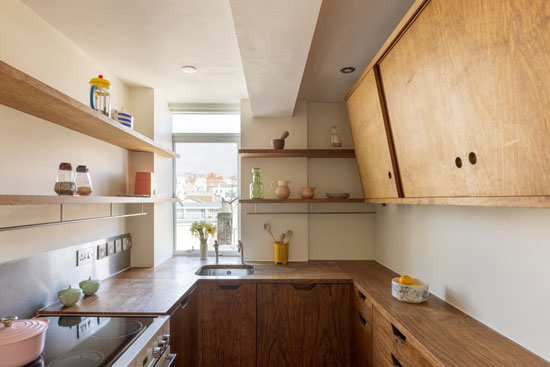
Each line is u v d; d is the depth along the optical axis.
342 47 2.14
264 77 2.15
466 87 1.19
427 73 1.43
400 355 1.59
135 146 2.56
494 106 1.07
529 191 1.00
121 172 2.63
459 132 1.30
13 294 1.58
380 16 1.78
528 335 1.32
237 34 1.60
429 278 2.12
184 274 2.59
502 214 1.47
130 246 2.79
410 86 1.61
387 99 1.93
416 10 1.35
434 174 1.57
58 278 1.90
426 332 1.48
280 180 2.96
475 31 1.08
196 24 1.81
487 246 1.57
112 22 1.79
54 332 1.52
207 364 2.44
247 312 2.46
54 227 1.87
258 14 1.43
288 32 1.58
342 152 2.94
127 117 2.11
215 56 2.22
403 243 2.52
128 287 2.21
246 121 3.18
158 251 2.96
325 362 2.46
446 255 1.92
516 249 1.39
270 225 3.15
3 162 1.52
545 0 0.81
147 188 2.50
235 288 2.47
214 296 2.46
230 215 3.40
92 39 1.98
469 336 1.44
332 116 3.30
